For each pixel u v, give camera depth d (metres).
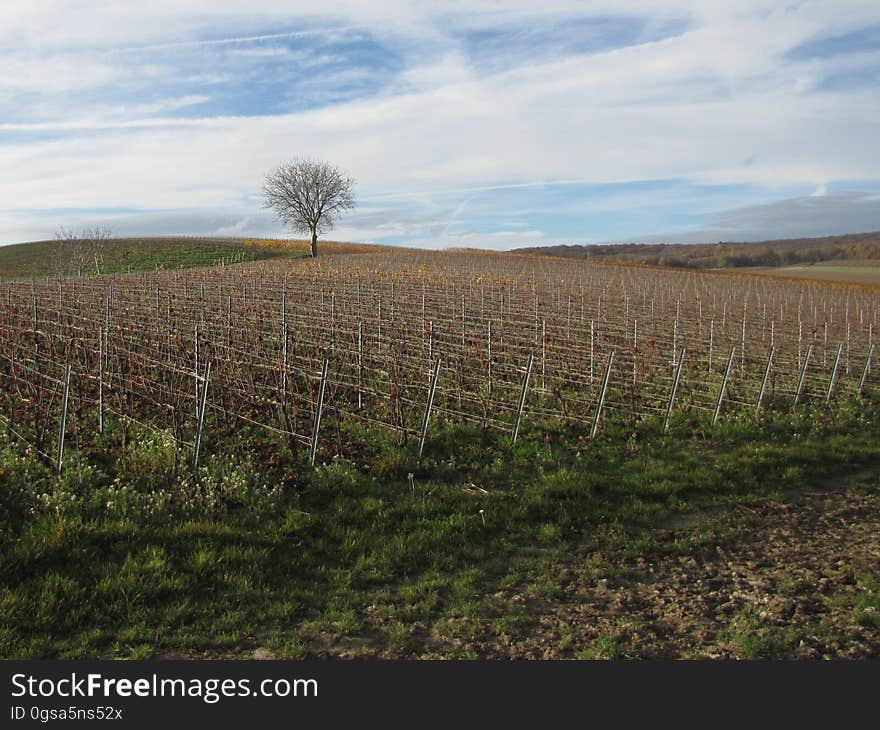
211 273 39.72
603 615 6.36
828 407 15.04
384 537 7.68
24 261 63.38
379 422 11.26
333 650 5.68
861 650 5.71
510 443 11.14
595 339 19.69
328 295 27.03
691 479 10.02
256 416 11.39
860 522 8.77
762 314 31.08
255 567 6.78
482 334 18.91
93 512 7.48
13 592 5.86
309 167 70.62
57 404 10.99
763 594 6.77
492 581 7.00
